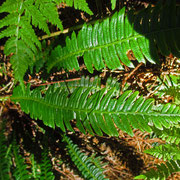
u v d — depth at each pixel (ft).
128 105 4.28
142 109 4.18
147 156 7.08
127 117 4.27
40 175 5.47
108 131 4.46
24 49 4.84
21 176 5.21
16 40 4.71
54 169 6.78
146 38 4.14
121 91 6.36
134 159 7.17
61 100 4.97
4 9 4.32
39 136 6.61
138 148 7.04
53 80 6.41
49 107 5.11
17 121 6.59
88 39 4.73
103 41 4.58
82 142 6.96
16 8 4.38
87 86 6.03
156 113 4.12
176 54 3.96
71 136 6.89
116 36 4.42
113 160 7.26
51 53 5.39
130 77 6.58
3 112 6.30
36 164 6.11
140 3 6.18
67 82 6.15
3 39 6.32
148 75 6.56
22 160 5.44
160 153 5.52
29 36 4.73
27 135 6.53
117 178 7.32
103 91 4.55
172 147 5.45
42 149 6.24
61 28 4.59
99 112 4.51
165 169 5.27
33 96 5.46
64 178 6.86
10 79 6.59
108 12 6.33
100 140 7.06
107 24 4.47
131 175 7.29
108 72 6.58
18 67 4.85
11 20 4.46
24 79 6.30
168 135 5.49
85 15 6.42
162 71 6.45
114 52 4.56
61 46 5.62
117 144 7.09
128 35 4.30
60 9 6.43
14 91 5.89
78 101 4.75
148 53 4.22
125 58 4.52
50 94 5.19
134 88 6.59
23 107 5.57
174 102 5.90
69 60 5.14
